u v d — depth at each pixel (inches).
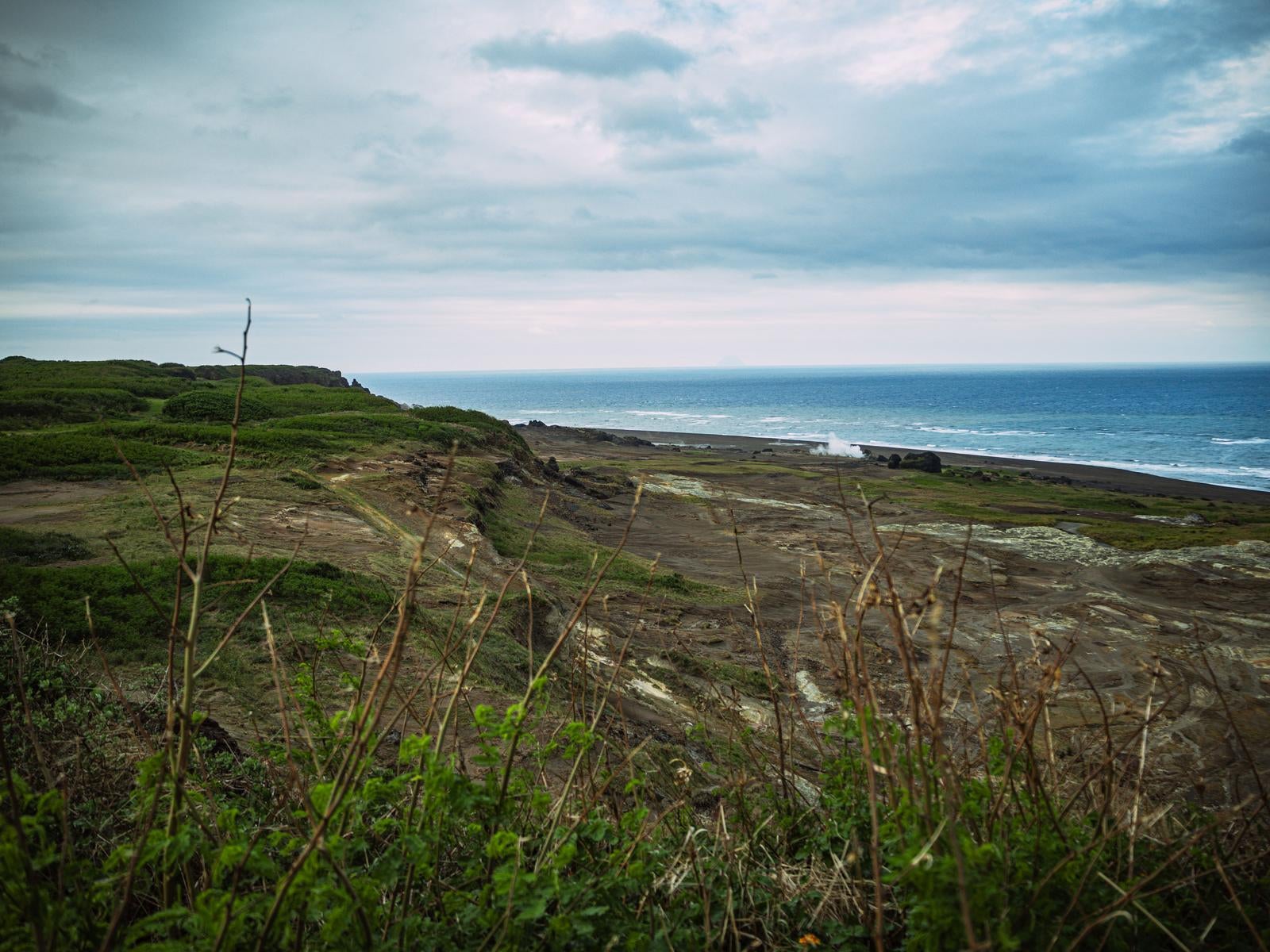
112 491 693.3
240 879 87.9
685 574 922.7
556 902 95.8
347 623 391.9
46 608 346.9
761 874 111.0
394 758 212.1
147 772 92.5
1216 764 437.7
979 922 73.5
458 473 1029.8
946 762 89.3
